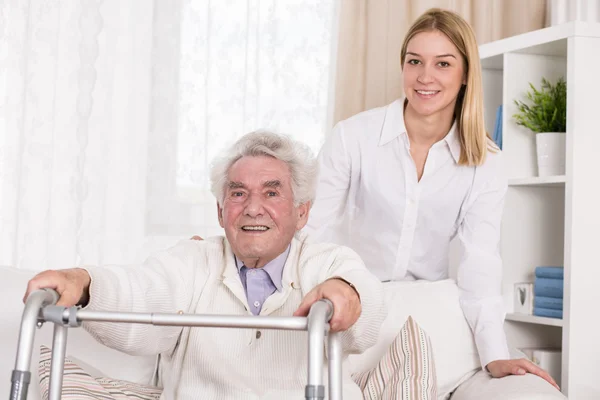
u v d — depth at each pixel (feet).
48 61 9.53
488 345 6.50
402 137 7.33
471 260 6.94
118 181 9.75
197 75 9.91
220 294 5.38
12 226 9.48
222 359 5.20
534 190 9.53
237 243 5.21
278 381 5.15
